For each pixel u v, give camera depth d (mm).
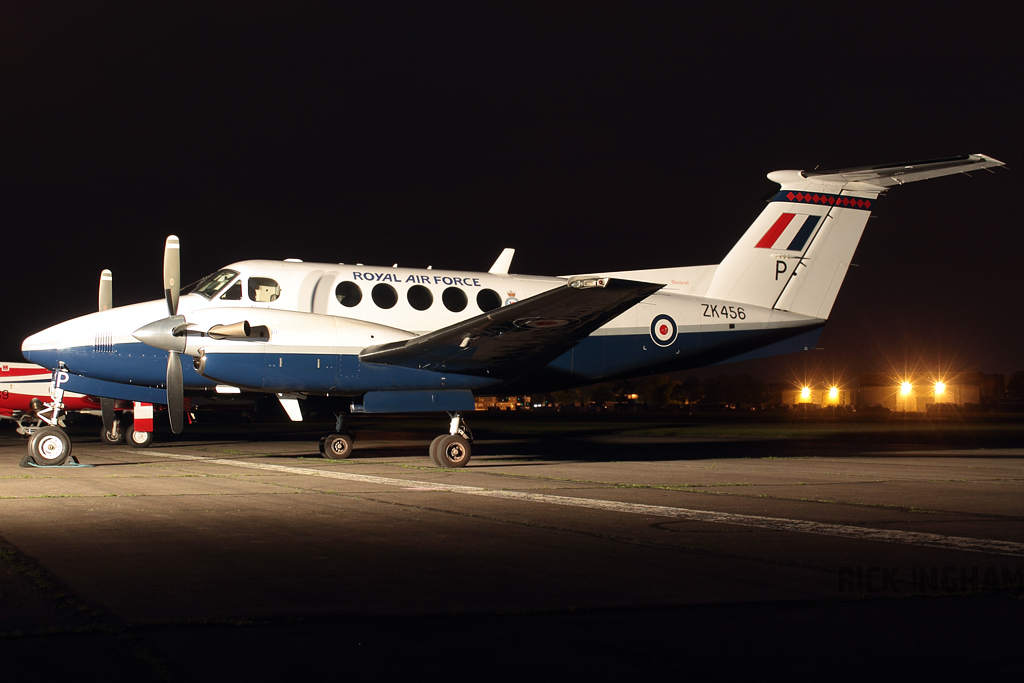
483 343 11242
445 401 12078
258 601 4051
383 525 6371
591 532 6082
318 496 8164
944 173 13891
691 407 127562
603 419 51219
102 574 4621
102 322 12078
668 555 5230
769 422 43750
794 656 3262
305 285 12625
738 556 5207
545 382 13656
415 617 3791
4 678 2975
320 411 13375
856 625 3689
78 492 8453
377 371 11633
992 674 3066
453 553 5270
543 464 12500
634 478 10219
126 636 3490
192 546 5461
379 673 3055
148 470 11258
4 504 7500
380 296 12953
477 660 3205
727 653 3297
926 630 3619
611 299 10148
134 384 12461
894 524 6512
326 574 4652
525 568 4836
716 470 11586
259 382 11141
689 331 14383
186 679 2982
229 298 12328
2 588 4289
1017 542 5730
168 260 11875
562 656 3254
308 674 3043
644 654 3283
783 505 7641
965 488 9219
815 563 5000
